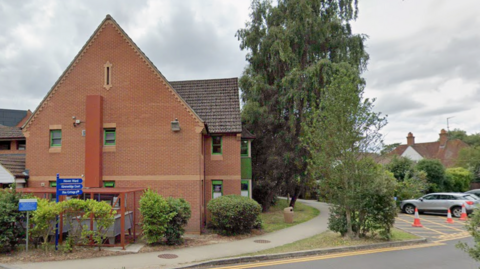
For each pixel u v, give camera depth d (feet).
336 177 40.22
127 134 49.80
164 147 49.26
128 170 49.24
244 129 63.72
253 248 36.96
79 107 50.65
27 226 33.76
